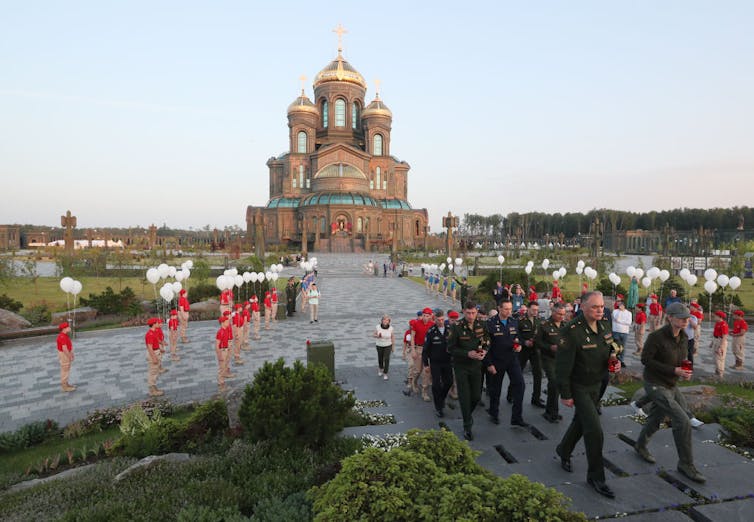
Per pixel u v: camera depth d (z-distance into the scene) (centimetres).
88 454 784
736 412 743
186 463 602
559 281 3578
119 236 11956
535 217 15688
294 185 10088
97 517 445
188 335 1834
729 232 7800
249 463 592
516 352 781
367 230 9175
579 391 548
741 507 485
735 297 2302
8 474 682
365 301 2841
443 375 840
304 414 646
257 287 2770
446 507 335
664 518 470
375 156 10312
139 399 1088
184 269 2098
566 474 572
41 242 10975
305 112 10169
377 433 750
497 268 4884
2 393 1134
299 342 1689
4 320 1836
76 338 1778
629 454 621
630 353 1460
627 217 13062
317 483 533
